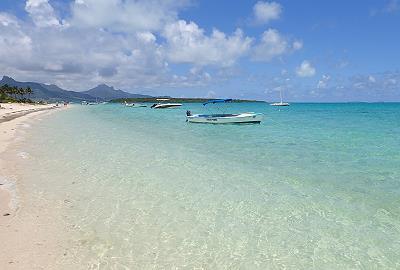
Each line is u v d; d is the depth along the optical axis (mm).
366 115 69062
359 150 20844
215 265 7191
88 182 13289
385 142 24359
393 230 8898
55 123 44344
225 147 22734
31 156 18312
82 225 9039
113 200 11156
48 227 8844
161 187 12719
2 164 16062
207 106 135125
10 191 11828
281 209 10438
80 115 71188
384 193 11898
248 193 12016
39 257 7234
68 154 19266
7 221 9117
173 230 8859
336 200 11227
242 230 8914
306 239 8430
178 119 56406
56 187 12516
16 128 32938
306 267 7176
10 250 7488
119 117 63062
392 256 7609
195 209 10398
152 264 7145
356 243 8219
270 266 7199
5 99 126562
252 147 22672
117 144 23750
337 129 35250
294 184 13172
